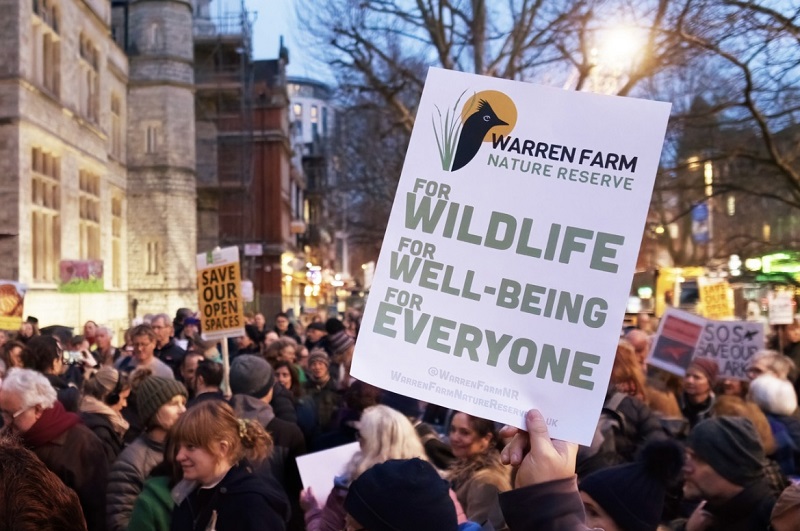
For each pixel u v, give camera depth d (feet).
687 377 18.83
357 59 57.88
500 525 10.09
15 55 56.85
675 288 64.49
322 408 23.08
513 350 6.70
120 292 90.84
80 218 75.97
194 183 101.76
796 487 7.55
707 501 9.39
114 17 110.93
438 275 6.91
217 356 30.68
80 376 25.39
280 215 142.72
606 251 6.66
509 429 7.30
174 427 9.89
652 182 6.65
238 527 9.37
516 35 52.13
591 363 6.56
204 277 24.85
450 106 7.06
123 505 12.15
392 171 96.48
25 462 4.74
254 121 143.33
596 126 6.80
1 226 57.11
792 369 19.44
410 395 6.79
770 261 49.39
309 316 79.77
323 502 12.70
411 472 6.93
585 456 13.43
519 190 6.88
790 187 38.65
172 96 97.25
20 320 33.99
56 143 65.46
